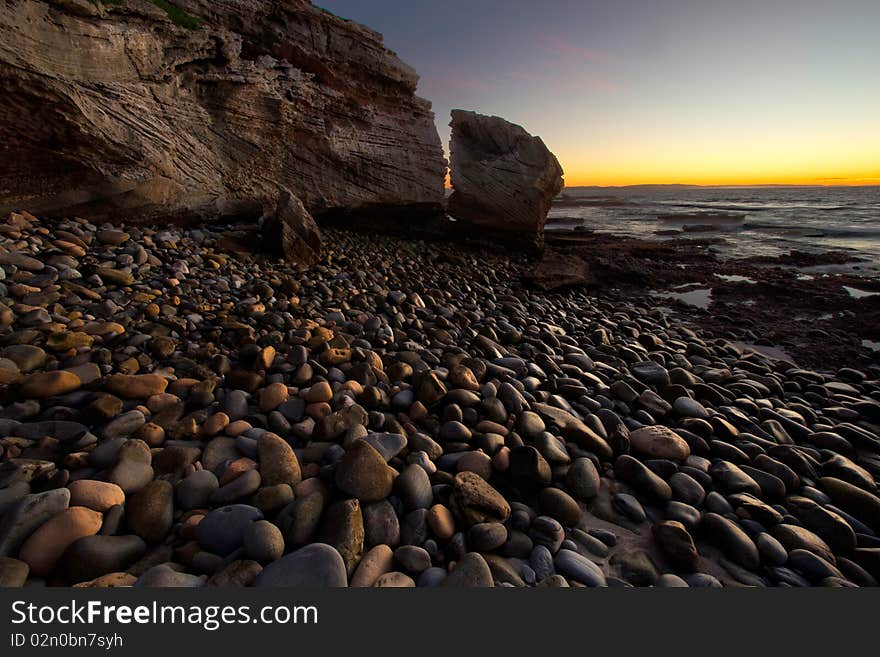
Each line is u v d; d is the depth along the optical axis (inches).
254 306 226.7
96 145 274.7
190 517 93.4
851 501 132.1
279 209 357.7
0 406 115.0
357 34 532.7
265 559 85.3
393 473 109.0
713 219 1750.7
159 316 191.0
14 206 262.4
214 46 385.1
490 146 676.1
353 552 89.3
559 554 101.5
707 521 115.7
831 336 358.3
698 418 172.1
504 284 492.7
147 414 122.3
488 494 108.2
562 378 203.2
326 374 163.8
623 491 128.8
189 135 360.8
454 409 148.5
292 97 457.7
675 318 429.1
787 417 191.5
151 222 337.1
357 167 552.1
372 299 296.5
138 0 316.5
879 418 204.2
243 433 122.0
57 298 179.8
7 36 224.2
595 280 558.6
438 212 698.8
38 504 82.5
